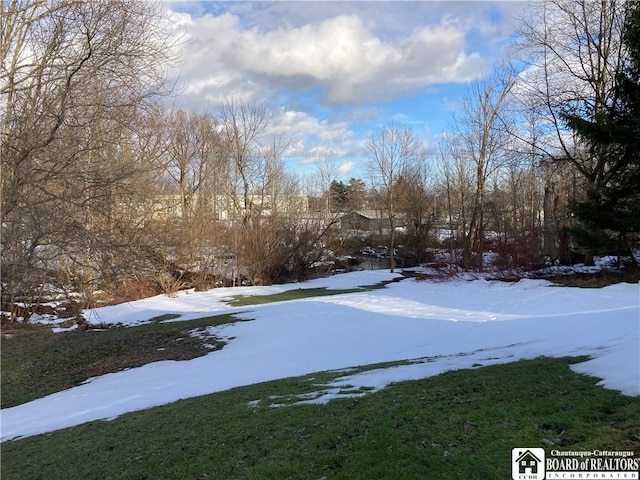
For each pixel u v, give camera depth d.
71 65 11.29
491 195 39.75
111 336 16.25
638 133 14.73
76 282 14.61
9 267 12.27
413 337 11.65
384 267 40.06
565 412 4.07
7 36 11.62
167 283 26.48
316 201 40.62
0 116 11.53
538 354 7.23
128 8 11.81
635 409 3.89
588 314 11.30
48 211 11.57
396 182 41.47
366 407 5.10
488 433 3.86
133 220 15.69
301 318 16.05
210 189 35.47
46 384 11.47
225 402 6.70
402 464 3.55
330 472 3.65
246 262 30.06
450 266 27.98
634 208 14.71
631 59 15.99
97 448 5.59
